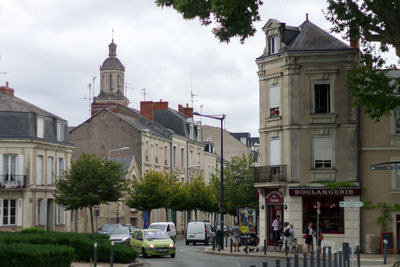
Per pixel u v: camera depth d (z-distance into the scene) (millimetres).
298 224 38375
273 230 39344
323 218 38406
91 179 49875
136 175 66500
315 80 38781
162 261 31672
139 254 37000
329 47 38750
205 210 70938
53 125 54406
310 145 38688
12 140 49969
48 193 52625
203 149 87750
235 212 71750
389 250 36625
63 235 28531
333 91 38531
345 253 25062
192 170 82750
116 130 69438
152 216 70500
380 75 27469
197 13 27172
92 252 27781
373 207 37750
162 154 74062
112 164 51438
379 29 26484
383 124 38094
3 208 49125
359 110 38312
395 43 26078
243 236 42344
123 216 64750
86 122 70688
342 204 23016
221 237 41281
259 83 40938
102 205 62688
